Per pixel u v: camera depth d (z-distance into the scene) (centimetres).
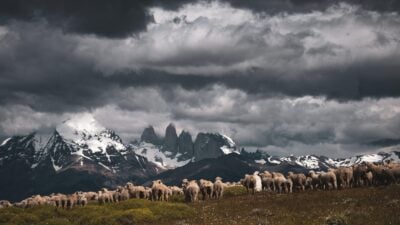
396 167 7144
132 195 9600
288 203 6241
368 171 7544
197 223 5578
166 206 6862
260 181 9375
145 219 6375
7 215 7788
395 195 5697
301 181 8206
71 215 7612
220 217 5819
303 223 4709
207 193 8638
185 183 10344
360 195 6066
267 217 5350
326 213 5103
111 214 6744
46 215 7825
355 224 4359
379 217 4519
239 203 6906
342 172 7600
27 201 10900
